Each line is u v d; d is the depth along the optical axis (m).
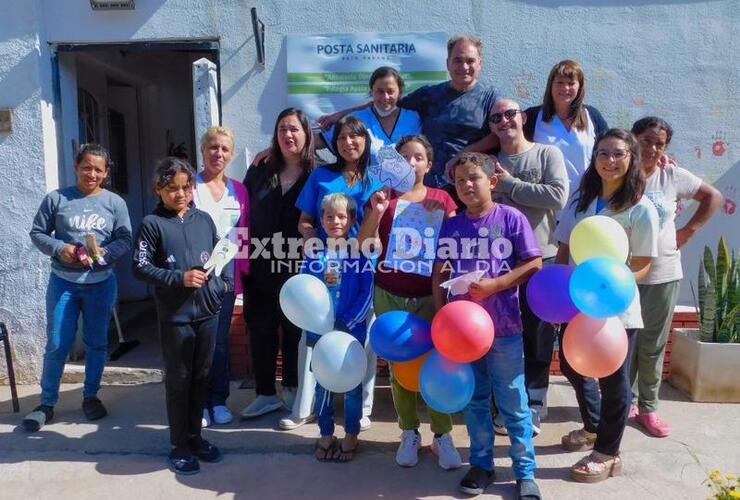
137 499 3.06
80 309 3.91
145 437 3.67
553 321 2.96
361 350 3.10
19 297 4.49
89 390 3.93
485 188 2.95
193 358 3.32
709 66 4.30
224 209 3.78
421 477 3.24
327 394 3.39
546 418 3.89
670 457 3.37
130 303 6.30
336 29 4.37
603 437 3.18
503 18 4.32
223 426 3.82
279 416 3.96
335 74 4.39
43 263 4.46
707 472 3.24
